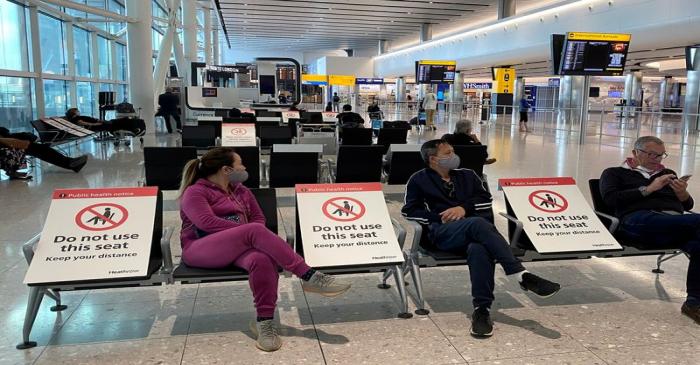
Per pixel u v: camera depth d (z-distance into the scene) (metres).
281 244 2.88
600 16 15.41
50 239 2.93
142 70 16.72
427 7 24.23
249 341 2.87
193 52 28.98
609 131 16.92
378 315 3.23
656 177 3.78
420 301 3.25
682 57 20.89
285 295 3.56
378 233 3.30
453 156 3.54
